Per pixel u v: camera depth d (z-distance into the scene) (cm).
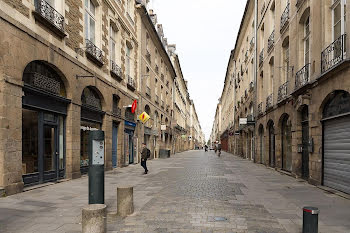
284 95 1353
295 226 489
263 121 1828
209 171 1418
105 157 1371
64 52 980
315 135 957
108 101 1412
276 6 1529
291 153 1288
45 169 899
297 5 1145
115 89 1520
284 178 1145
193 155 3581
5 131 684
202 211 584
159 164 1900
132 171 1400
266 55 1773
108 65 1423
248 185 945
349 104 755
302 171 1134
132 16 1905
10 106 703
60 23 959
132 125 1853
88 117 1220
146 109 2341
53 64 909
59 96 949
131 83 1859
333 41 866
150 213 566
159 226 482
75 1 1082
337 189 819
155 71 2662
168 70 3503
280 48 1444
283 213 575
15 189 713
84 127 1192
